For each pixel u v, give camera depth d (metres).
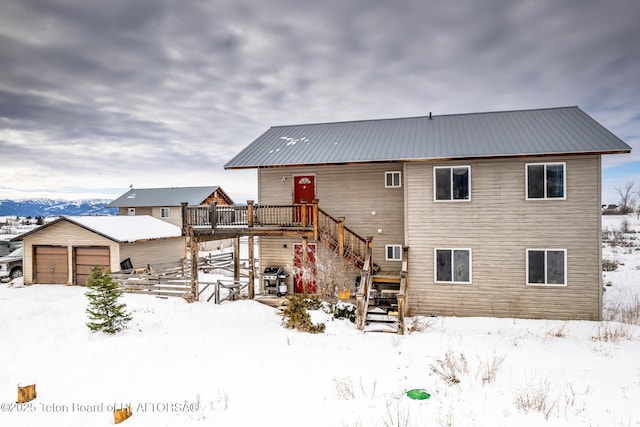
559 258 12.79
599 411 5.82
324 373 7.63
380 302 14.34
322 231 14.43
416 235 13.93
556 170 12.76
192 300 14.82
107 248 19.31
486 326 12.16
